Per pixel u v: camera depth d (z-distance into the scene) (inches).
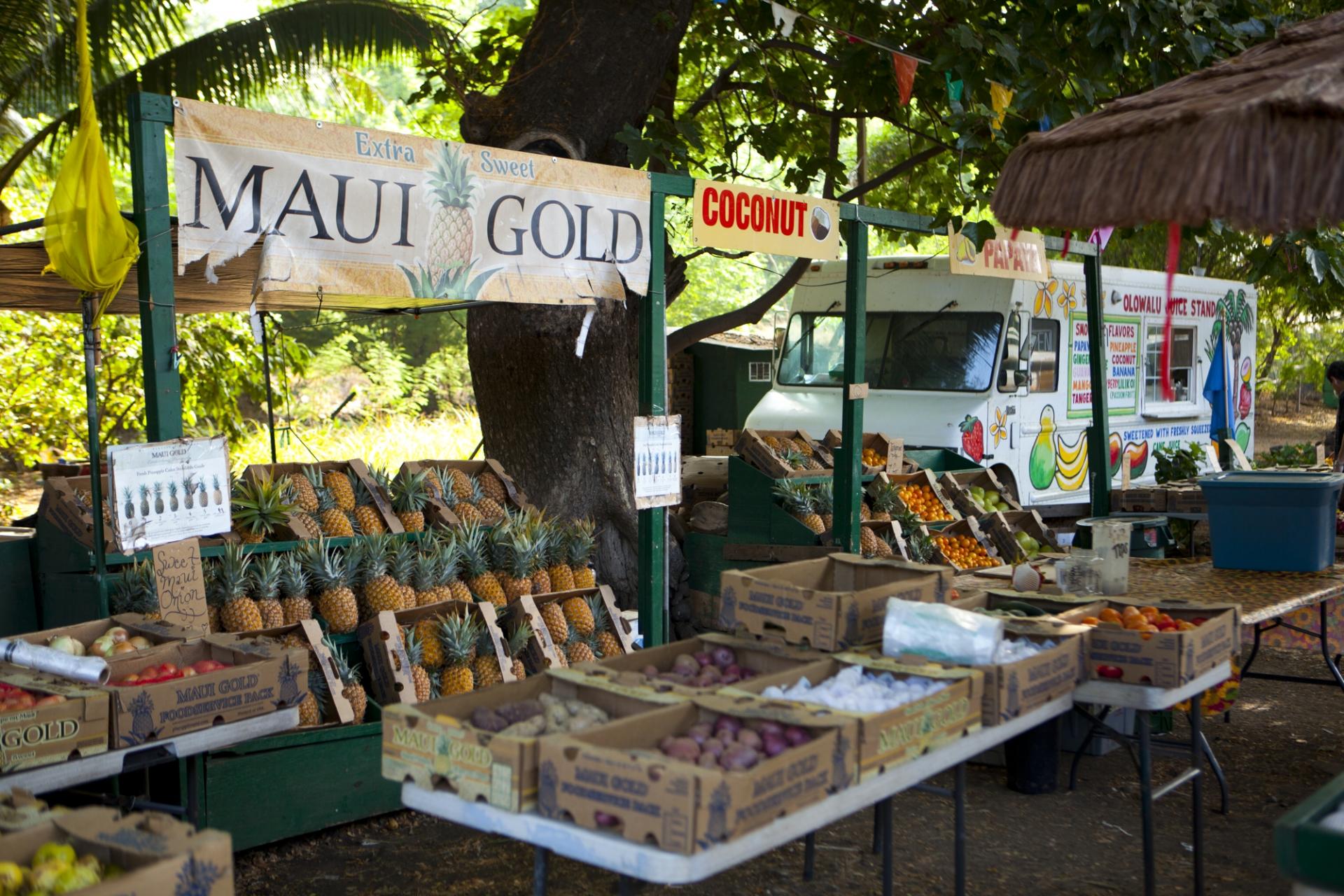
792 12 276.5
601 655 257.6
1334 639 281.1
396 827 214.8
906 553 330.3
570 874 195.2
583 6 320.5
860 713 131.3
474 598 248.7
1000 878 197.0
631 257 241.3
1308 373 1069.1
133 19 378.3
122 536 178.9
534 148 310.8
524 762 117.6
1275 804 234.5
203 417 581.6
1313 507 252.2
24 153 390.9
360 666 231.8
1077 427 468.8
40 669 158.2
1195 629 174.9
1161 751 229.3
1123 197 132.6
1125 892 191.9
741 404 605.6
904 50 362.6
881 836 205.5
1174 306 530.3
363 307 336.5
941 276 432.5
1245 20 335.9
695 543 349.4
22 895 102.0
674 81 386.0
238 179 186.9
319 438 754.2
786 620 170.7
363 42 369.1
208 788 190.1
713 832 108.1
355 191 199.6
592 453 331.9
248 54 359.3
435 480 272.5
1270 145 121.6
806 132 478.3
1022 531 366.3
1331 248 355.9
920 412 418.0
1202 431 559.8
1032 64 316.8
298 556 226.4
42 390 517.7
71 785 142.9
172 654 171.6
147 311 184.4
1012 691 153.3
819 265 463.5
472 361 341.4
